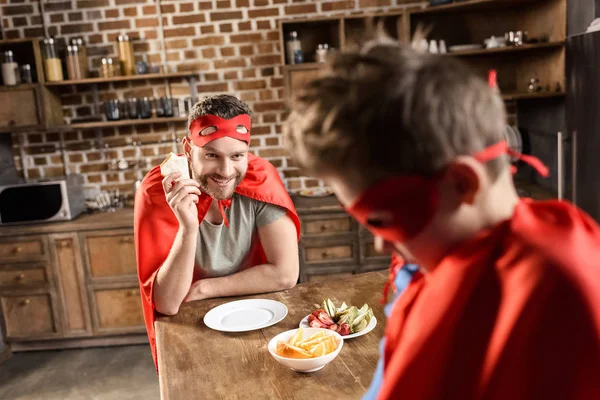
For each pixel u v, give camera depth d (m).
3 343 3.58
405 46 0.46
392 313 0.56
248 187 1.83
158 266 1.83
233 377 1.25
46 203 3.50
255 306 1.67
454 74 0.44
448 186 0.45
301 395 1.15
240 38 3.86
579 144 2.91
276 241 1.83
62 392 3.09
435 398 0.44
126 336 3.65
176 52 3.87
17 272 3.51
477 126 0.44
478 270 0.45
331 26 3.77
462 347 0.44
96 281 3.52
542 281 0.42
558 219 0.46
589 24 2.96
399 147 0.43
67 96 3.88
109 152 3.96
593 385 0.39
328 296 1.74
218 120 1.63
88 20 3.83
